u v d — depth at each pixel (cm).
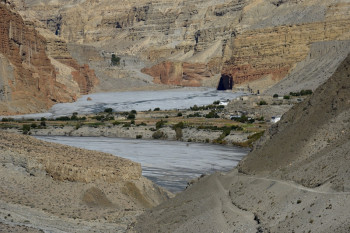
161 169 19812
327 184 8525
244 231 8469
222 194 10100
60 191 12562
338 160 8900
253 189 9612
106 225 11056
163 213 10369
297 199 8569
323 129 10075
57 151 14188
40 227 10638
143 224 10288
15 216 10988
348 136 9550
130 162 14100
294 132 10575
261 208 8944
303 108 11181
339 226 7531
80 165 13000
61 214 11456
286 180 9356
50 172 12812
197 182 11381
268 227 8300
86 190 12600
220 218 9119
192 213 9769
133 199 12975
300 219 8088
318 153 9638
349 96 10319
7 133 15875
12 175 12681
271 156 10488
